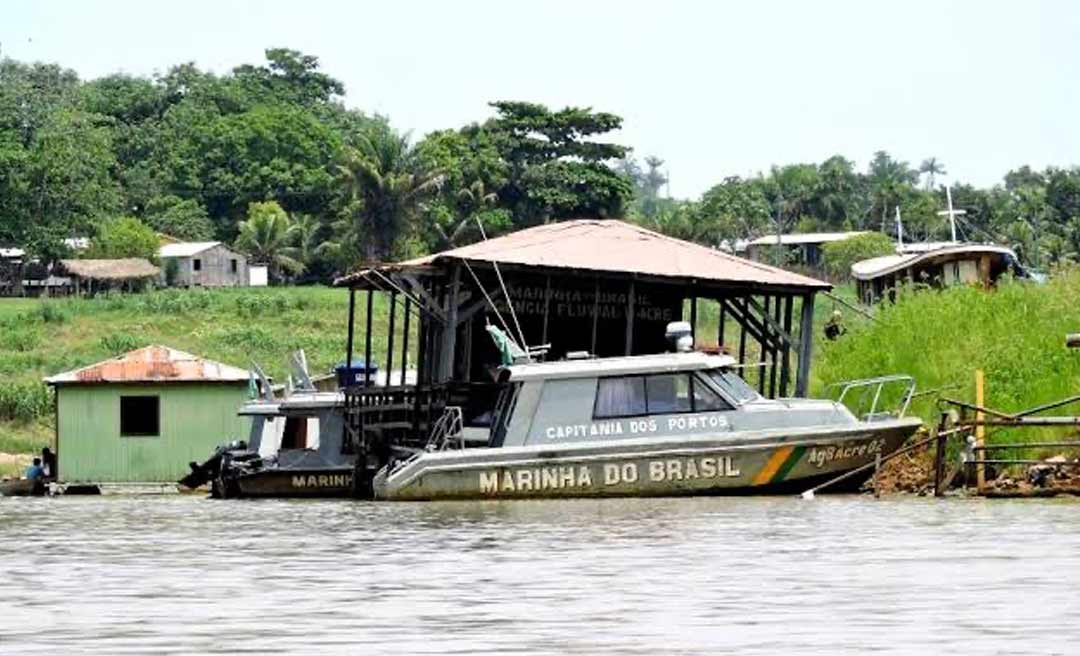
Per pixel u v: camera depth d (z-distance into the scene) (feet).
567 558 177.88
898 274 614.34
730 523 223.10
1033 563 161.89
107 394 442.50
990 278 606.14
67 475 439.22
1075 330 316.81
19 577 164.76
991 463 270.87
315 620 128.67
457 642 116.57
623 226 345.92
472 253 317.22
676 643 114.52
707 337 544.62
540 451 285.23
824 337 407.85
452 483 286.46
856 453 288.51
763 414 288.51
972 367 314.14
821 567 162.30
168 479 440.86
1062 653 107.86
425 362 351.67
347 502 311.27
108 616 132.26
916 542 188.24
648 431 287.48
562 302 349.82
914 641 113.70
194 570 170.81
